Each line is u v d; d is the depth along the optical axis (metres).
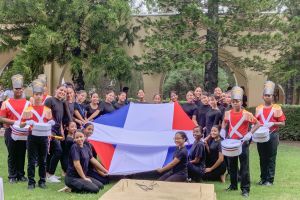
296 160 11.21
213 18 15.27
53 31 16.14
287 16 17.02
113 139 8.72
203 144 8.30
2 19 17.20
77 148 7.42
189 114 10.19
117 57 16.28
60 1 16.05
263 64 16.03
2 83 16.62
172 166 7.83
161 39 15.52
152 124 9.12
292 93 20.97
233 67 19.81
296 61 16.19
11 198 6.88
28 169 7.52
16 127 7.70
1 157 10.80
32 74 16.72
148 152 8.58
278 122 8.22
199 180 8.30
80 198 6.93
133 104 9.45
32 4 16.20
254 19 15.45
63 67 20.05
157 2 16.20
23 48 16.61
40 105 7.52
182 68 14.59
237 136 7.56
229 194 7.48
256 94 18.77
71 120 8.45
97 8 16.27
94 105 9.75
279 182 8.60
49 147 8.10
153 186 6.51
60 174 9.02
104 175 8.15
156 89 19.58
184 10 14.96
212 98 9.31
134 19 18.98
